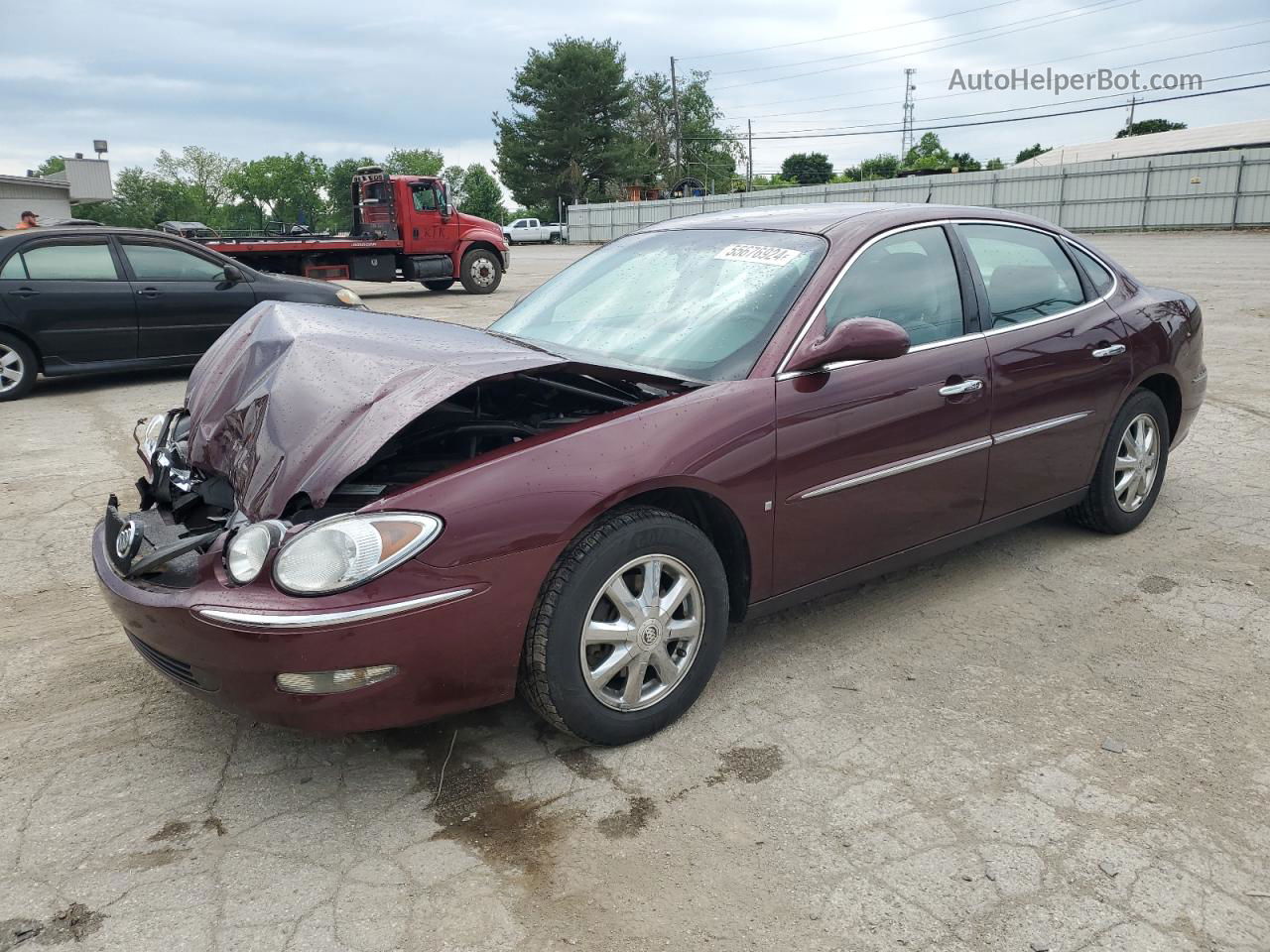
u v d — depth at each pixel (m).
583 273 4.00
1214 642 3.45
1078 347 3.90
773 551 3.04
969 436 3.51
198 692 2.53
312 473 2.51
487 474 2.50
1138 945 2.05
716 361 3.08
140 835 2.47
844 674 3.25
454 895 2.23
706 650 2.92
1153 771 2.68
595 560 2.60
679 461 2.74
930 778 2.66
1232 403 6.95
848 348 2.89
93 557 2.87
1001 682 3.19
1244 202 31.67
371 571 2.32
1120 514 4.36
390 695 2.42
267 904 2.21
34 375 8.67
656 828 2.47
